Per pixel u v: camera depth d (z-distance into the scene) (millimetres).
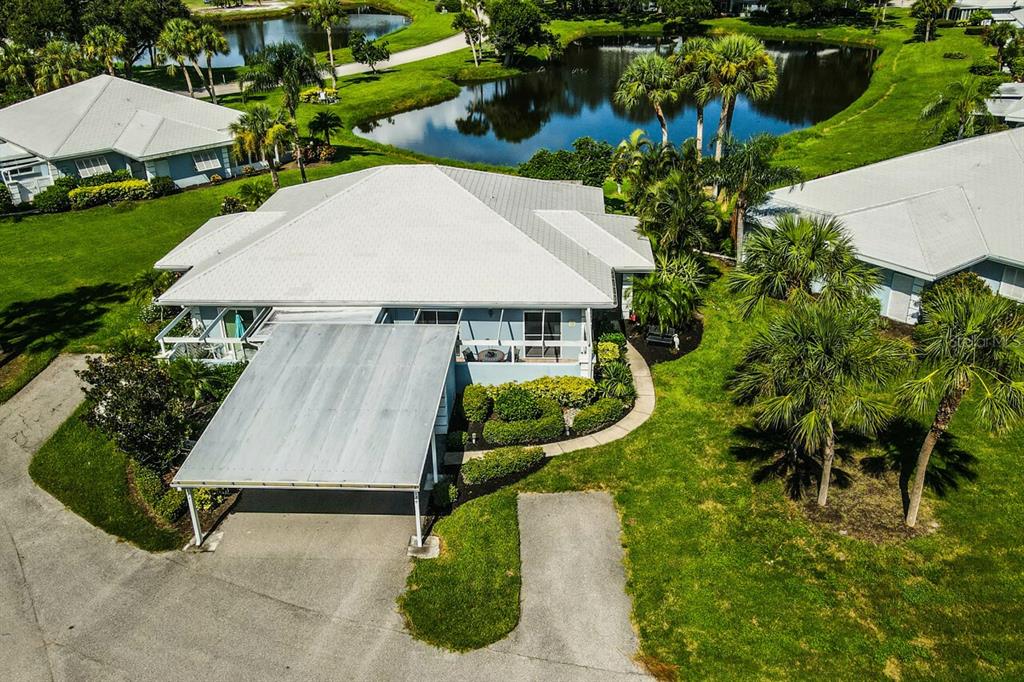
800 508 21188
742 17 115500
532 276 27312
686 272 31797
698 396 26719
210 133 53438
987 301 17797
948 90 49469
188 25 71562
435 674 16672
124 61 82875
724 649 17094
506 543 20219
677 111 75188
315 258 28484
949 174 35781
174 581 19375
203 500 21719
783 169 35219
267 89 65500
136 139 51312
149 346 28359
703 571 19203
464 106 79188
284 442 20438
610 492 22188
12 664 17156
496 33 88875
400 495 22266
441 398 22891
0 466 24297
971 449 23328
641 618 17984
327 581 19219
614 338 29609
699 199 33062
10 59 68250
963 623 17453
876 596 18250
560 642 17406
